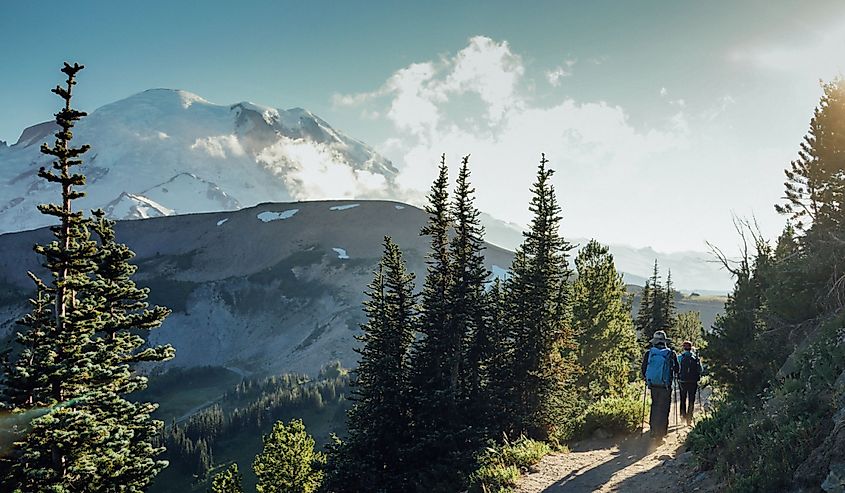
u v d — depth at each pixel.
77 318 18.22
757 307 17.67
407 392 25.86
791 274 15.41
